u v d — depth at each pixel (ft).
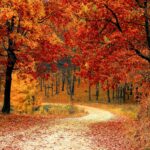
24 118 79.25
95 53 65.05
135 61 65.87
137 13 58.44
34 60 84.69
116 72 66.13
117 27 61.67
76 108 161.79
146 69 66.74
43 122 75.00
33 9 70.44
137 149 45.57
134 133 52.21
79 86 302.25
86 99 269.44
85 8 60.03
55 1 83.51
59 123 75.10
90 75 67.26
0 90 276.21
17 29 76.02
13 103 151.84
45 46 81.97
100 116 114.11
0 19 66.80
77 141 51.67
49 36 82.89
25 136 54.08
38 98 154.71
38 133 57.88
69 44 72.18
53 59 85.51
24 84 151.33
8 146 45.42
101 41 65.10
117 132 61.87
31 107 152.35
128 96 249.14
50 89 299.99
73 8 62.64
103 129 66.44
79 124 74.95
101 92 289.33
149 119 50.39
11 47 77.41
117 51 63.82
